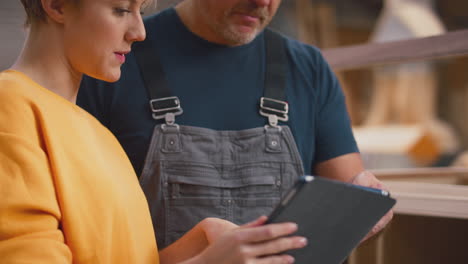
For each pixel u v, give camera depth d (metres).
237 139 1.48
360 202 0.96
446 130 4.84
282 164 1.49
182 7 1.58
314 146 1.61
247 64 1.56
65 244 0.92
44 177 0.90
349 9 6.59
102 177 0.99
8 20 2.60
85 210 0.95
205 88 1.52
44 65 1.02
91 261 0.94
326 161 1.61
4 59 2.62
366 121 5.64
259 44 1.60
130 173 1.13
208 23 1.47
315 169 1.64
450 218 1.52
